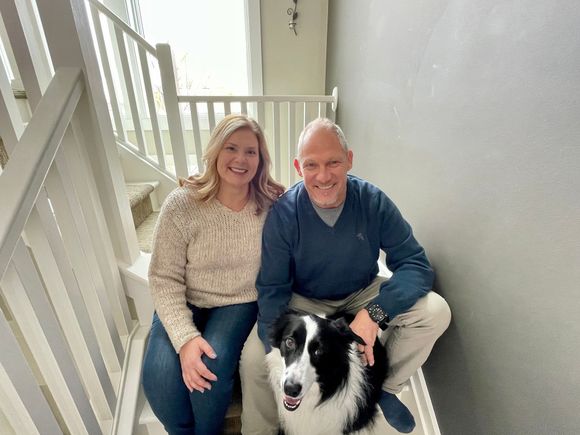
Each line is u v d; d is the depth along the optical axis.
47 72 1.57
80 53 0.96
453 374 1.11
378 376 1.08
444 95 1.06
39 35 1.52
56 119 0.81
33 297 0.73
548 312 0.73
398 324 1.08
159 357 1.06
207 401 1.01
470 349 1.01
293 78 2.40
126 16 2.26
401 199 1.40
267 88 2.42
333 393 0.97
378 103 1.57
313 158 0.97
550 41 0.68
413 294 1.02
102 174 1.13
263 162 1.13
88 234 1.02
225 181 1.08
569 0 0.63
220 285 1.15
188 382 0.98
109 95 1.91
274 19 2.23
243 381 1.08
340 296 1.24
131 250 1.29
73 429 0.89
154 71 2.37
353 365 0.99
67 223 0.92
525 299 0.79
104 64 1.80
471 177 0.96
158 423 1.21
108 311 1.14
